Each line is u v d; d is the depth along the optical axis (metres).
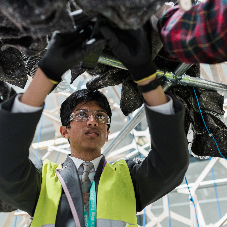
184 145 1.16
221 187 6.56
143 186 1.40
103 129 1.53
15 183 1.17
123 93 1.43
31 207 1.36
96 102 1.56
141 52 0.96
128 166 1.58
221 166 6.59
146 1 0.77
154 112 1.08
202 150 1.50
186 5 0.83
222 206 6.38
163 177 1.24
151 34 1.10
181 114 1.08
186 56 0.95
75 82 5.52
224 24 0.85
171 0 1.15
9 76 1.21
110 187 1.40
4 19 0.83
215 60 0.94
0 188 1.20
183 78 1.36
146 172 1.35
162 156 1.18
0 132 1.04
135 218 1.37
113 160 5.79
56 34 0.93
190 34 0.92
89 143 1.48
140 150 5.31
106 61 1.21
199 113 1.49
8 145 1.05
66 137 1.65
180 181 1.34
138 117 1.98
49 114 5.92
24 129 1.04
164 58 1.31
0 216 6.18
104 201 1.34
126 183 1.46
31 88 1.01
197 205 4.45
